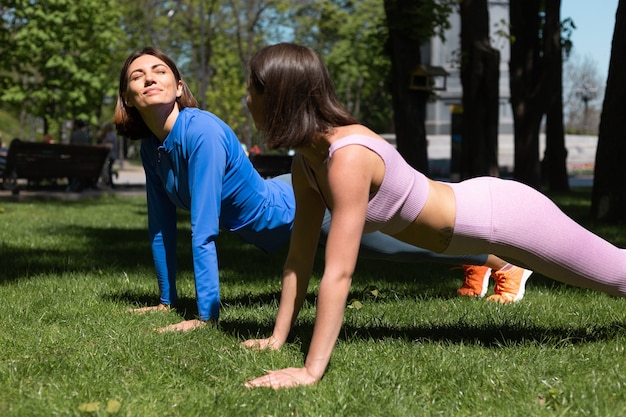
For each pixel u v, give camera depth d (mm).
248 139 49344
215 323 4289
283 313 3850
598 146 11328
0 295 5316
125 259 7480
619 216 11125
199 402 3008
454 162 24875
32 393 3102
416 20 15500
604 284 3717
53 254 7797
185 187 4480
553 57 18766
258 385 3195
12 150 16125
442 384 3268
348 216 3158
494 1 38062
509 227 3492
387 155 3234
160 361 3578
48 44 21500
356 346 3824
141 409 2943
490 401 3059
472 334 4207
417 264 7359
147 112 4348
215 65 49312
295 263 3834
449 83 44281
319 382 3234
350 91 47219
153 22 40531
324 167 3293
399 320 4641
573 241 3607
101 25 22719
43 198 16766
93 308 4887
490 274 5477
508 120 43375
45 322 4480
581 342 3973
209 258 4289
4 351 3762
